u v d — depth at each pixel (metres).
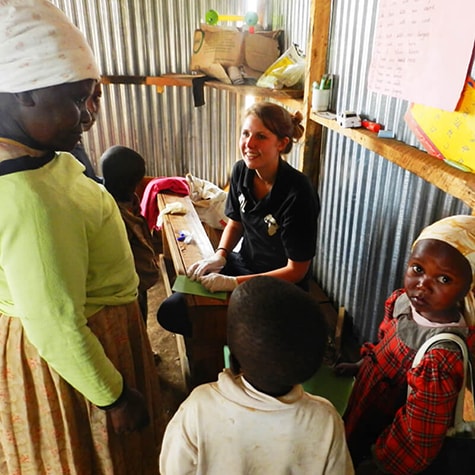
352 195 2.16
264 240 1.84
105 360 0.99
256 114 1.61
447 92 1.17
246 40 3.03
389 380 1.12
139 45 3.53
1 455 1.21
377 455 1.08
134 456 1.32
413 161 1.30
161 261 2.80
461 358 0.94
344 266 2.32
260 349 0.69
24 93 0.81
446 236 0.92
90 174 2.00
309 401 0.77
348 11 2.03
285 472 0.78
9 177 0.82
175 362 2.32
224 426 0.76
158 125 3.84
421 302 0.98
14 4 0.77
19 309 0.88
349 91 2.07
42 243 0.83
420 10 1.28
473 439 0.99
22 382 1.04
